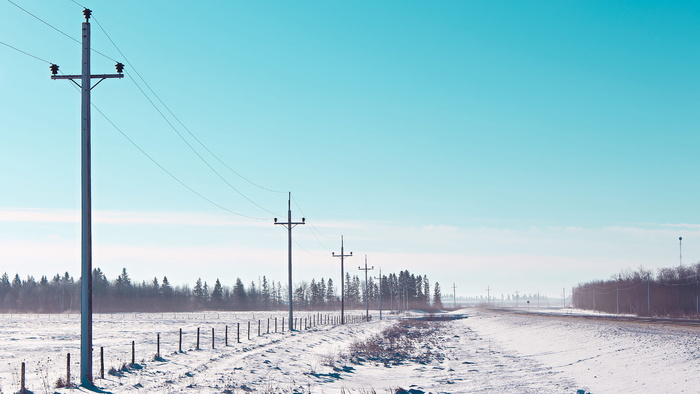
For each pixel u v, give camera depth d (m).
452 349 47.56
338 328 75.31
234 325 80.81
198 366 29.78
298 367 32.59
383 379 29.81
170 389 22.20
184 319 111.62
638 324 50.75
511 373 30.80
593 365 30.61
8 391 20.73
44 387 21.78
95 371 26.86
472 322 98.69
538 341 47.47
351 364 35.47
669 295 113.50
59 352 38.22
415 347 49.50
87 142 24.36
